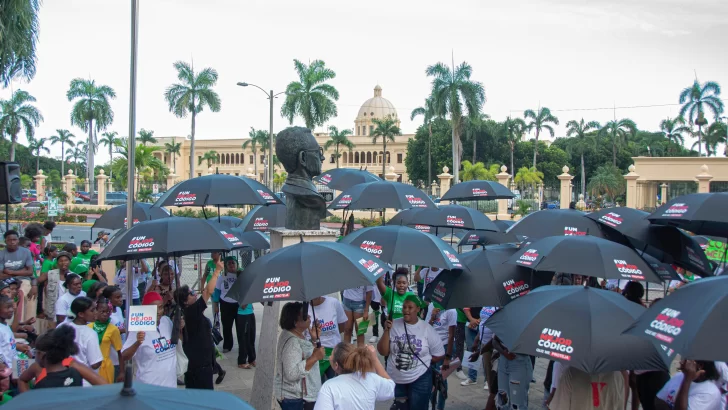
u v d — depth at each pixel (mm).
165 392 3184
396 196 10117
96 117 55375
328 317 7164
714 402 5020
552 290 5648
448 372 7875
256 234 11008
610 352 4844
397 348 6621
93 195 52562
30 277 10680
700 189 31250
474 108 41281
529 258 7027
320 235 7957
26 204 45938
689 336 3969
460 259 7414
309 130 8773
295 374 5836
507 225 11992
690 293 4410
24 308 10539
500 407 7008
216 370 9086
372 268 5867
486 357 7746
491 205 36875
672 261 8625
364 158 92250
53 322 9625
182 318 6883
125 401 2953
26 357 7098
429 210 10422
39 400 3016
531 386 9336
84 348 6066
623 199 52531
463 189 13016
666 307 4430
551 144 76500
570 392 5680
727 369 5664
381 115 107125
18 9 13781
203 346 6902
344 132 66125
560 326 5066
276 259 5723
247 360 10000
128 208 8227
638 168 40250
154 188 50094
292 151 8516
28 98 54500
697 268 8336
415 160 71000
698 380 5141
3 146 58219
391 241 7059
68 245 10945
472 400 8586
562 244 6977
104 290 6973
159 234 6566
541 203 40375
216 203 8680
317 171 8727
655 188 40750
